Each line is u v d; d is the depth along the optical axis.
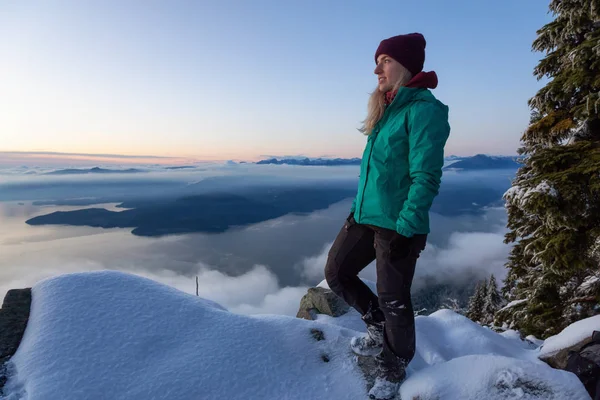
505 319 7.40
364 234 1.85
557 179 4.71
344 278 1.96
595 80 5.20
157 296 2.37
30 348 1.84
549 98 6.10
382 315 1.95
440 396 1.65
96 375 1.73
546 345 2.81
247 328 2.22
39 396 1.56
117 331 2.02
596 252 4.75
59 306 2.13
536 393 1.60
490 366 1.74
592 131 5.51
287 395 1.83
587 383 1.87
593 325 2.59
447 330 2.91
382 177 1.66
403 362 1.79
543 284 6.30
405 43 1.68
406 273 1.65
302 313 3.60
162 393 1.70
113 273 2.52
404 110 1.60
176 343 2.04
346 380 1.94
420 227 1.49
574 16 5.64
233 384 1.83
